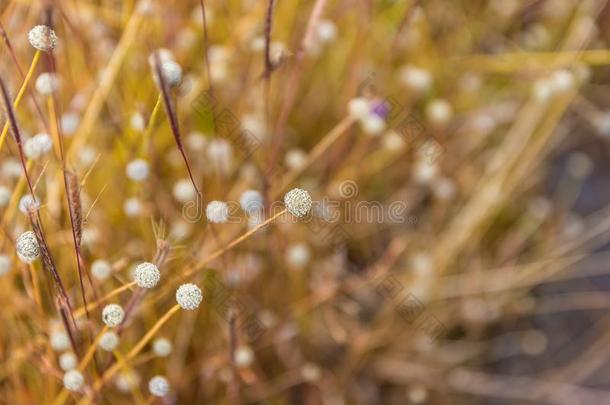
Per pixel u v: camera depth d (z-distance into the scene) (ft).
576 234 2.25
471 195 2.14
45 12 1.51
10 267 1.60
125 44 1.70
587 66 2.23
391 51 2.00
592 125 2.35
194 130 1.89
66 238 1.62
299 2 1.91
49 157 1.62
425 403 2.06
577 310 2.31
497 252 2.23
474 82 2.19
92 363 1.60
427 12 2.20
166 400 1.73
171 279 1.64
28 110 1.72
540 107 2.06
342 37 2.05
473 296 2.09
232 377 1.76
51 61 1.56
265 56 1.62
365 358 2.00
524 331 2.26
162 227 1.62
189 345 1.85
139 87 1.79
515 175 2.08
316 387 1.99
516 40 2.45
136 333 1.76
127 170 1.68
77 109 1.79
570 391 2.15
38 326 1.63
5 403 1.72
